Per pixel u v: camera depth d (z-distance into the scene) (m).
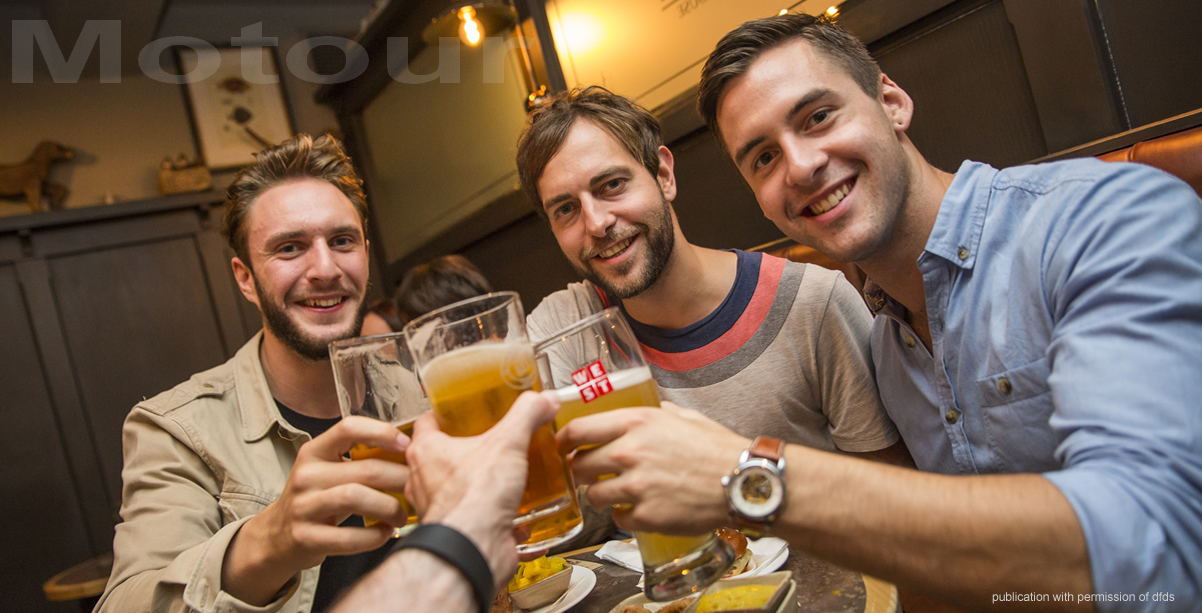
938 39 1.80
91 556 3.83
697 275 1.33
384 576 0.54
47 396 3.84
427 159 3.74
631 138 1.29
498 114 3.14
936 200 0.99
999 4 1.67
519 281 3.36
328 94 4.34
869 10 1.87
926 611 0.98
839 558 0.62
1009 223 0.89
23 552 3.70
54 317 3.89
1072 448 0.66
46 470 3.79
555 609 0.91
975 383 0.94
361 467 0.71
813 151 0.94
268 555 0.83
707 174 2.37
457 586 0.54
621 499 0.64
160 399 1.29
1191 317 0.66
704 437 0.65
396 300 2.44
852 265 1.72
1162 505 0.59
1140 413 0.63
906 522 0.59
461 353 0.64
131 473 1.21
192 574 0.89
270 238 1.27
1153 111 1.48
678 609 0.77
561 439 0.65
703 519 0.63
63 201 4.00
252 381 1.34
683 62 2.31
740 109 0.99
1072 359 0.69
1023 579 0.58
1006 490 0.59
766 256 1.39
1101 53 1.52
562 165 1.27
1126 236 0.72
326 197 1.32
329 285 1.30
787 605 0.72
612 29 2.55
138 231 4.10
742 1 2.11
